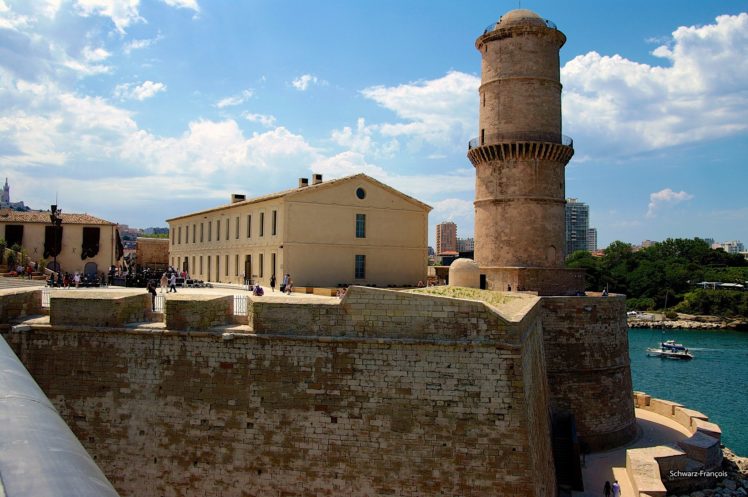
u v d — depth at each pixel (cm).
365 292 2092
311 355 2114
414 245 6638
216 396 2186
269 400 2134
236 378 2175
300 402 2106
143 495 2198
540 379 2731
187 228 8688
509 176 4981
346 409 2064
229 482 2130
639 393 5431
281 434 2108
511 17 5122
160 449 2209
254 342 2169
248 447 2131
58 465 363
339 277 6091
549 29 4981
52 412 494
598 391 4066
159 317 2473
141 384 2264
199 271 8162
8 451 368
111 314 2322
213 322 2300
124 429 2252
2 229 7031
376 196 6375
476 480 1941
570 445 3338
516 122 4966
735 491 3672
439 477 1967
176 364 2241
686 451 3881
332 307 2117
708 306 14662
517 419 1936
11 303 2448
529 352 2266
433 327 2027
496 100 5056
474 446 1955
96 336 2322
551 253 4981
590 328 4081
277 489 2084
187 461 2180
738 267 17950
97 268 7369
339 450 2053
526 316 2273
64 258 7250
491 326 1986
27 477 330
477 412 1966
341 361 2086
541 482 2155
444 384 1998
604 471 3616
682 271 16462
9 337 2369
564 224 5138
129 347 2292
